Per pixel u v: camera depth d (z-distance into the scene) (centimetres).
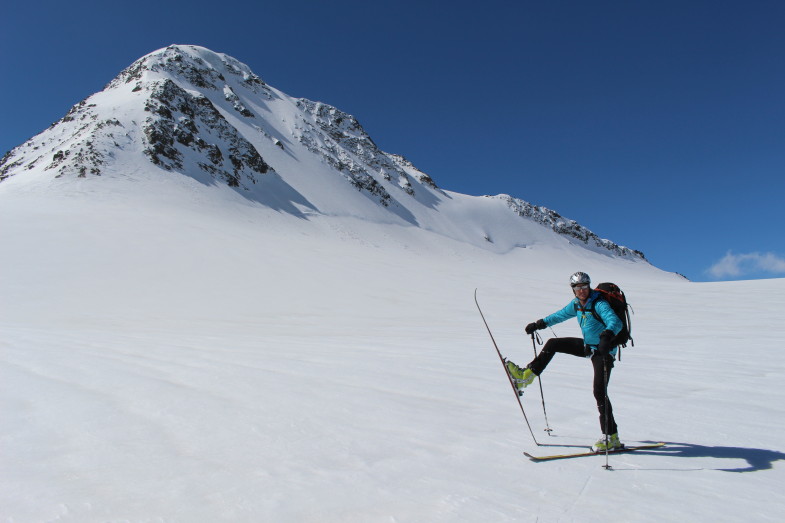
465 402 532
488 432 419
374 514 260
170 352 862
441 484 303
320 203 12194
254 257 3347
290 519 252
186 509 260
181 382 602
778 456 358
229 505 266
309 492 287
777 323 1429
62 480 296
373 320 1781
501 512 263
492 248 16662
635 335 1239
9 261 2566
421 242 13125
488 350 972
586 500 281
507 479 313
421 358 849
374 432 414
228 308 2030
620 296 395
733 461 349
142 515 251
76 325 1504
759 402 533
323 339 1187
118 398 514
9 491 277
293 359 815
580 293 399
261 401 514
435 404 520
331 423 439
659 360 838
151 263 2853
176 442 378
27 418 434
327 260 3603
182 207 6775
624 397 561
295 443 381
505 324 1644
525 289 2800
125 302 2069
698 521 254
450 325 1622
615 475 322
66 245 3002
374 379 649
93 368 681
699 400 546
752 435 413
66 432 396
